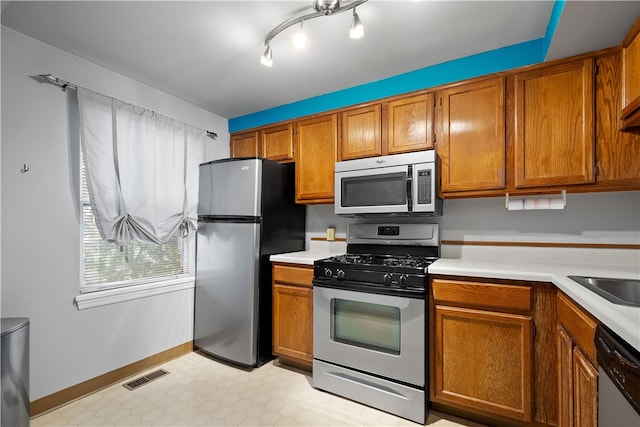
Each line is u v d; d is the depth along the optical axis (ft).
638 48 4.48
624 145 5.25
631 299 4.50
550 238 6.59
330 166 8.36
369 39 6.18
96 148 6.82
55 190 6.37
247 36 6.06
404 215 7.36
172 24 5.67
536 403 5.11
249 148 10.04
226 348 8.19
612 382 2.93
